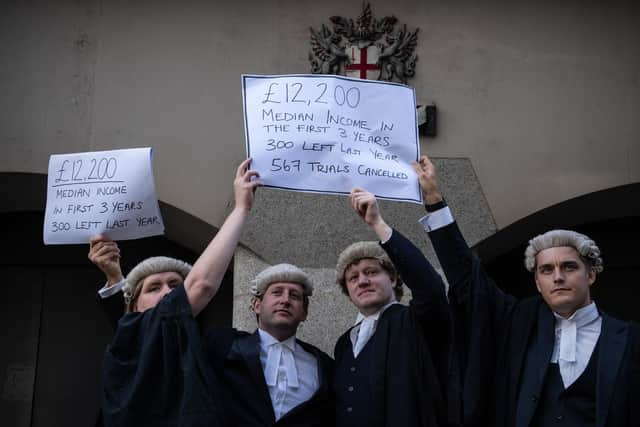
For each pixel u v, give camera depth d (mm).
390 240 3539
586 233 5777
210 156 5195
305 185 3773
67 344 5730
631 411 3188
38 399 5641
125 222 3943
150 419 3189
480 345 3516
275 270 3865
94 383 5672
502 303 3645
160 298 3678
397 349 3578
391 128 3928
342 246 5020
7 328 5750
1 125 5230
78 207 3975
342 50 5266
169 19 5375
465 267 3656
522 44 5352
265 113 3869
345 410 3566
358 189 3684
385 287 3822
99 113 5254
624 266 5703
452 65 5316
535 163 5195
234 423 3496
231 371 3621
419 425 3451
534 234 5562
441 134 5227
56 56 5328
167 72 5305
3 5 5379
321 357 3859
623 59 5316
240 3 5387
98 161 4020
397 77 5262
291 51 5316
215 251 3359
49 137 5227
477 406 3420
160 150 5203
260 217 5055
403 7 5375
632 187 5156
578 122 5242
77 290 5824
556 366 3350
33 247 5883
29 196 5602
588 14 5383
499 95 5285
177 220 5328
